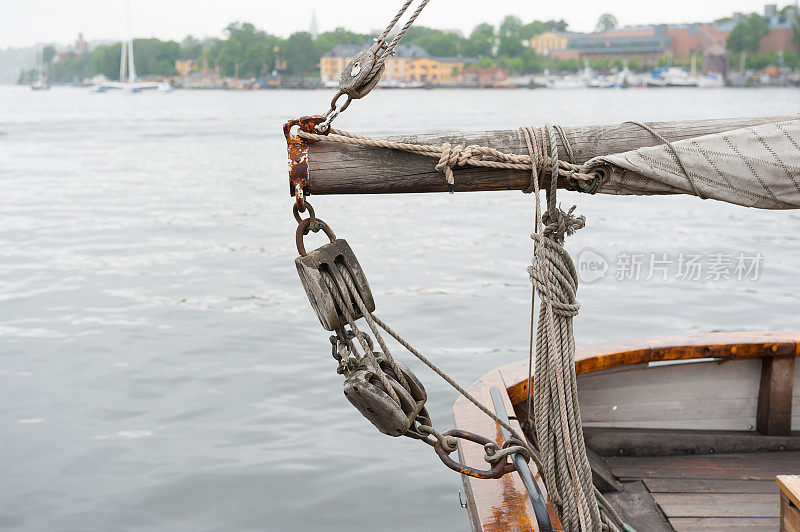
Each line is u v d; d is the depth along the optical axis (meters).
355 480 4.99
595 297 9.56
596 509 2.38
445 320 8.52
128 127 51.91
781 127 2.16
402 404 2.12
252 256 12.39
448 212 18.00
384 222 16.41
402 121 53.62
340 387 6.56
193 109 86.75
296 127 2.19
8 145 36.56
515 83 183.50
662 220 16.70
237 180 23.80
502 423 2.41
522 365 3.61
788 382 3.82
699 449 3.86
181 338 7.84
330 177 2.13
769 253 12.78
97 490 4.82
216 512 4.61
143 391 6.42
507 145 2.21
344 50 187.75
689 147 2.15
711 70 180.88
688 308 9.13
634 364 3.78
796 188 2.15
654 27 189.25
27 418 5.84
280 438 5.59
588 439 3.81
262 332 8.06
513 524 2.33
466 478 2.68
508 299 9.46
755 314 8.92
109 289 10.03
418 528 4.47
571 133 2.22
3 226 15.25
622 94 140.75
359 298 2.10
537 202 2.14
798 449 3.87
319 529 4.46
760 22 177.50
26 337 7.83
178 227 15.27
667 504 3.39
